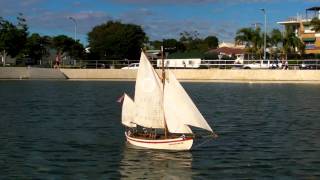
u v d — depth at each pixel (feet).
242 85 350.64
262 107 211.41
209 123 159.53
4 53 471.62
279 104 223.92
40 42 508.12
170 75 111.45
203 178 88.12
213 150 111.14
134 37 520.42
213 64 409.69
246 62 416.26
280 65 399.44
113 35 517.14
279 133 138.62
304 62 400.67
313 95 268.62
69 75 423.23
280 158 104.42
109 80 412.57
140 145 112.68
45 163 99.50
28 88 321.73
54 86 342.23
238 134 135.74
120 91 298.35
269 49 475.72
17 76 417.90
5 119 169.78
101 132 139.13
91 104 223.10
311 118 173.88
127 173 91.50
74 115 181.68
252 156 106.11
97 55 523.29
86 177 88.84
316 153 110.11
